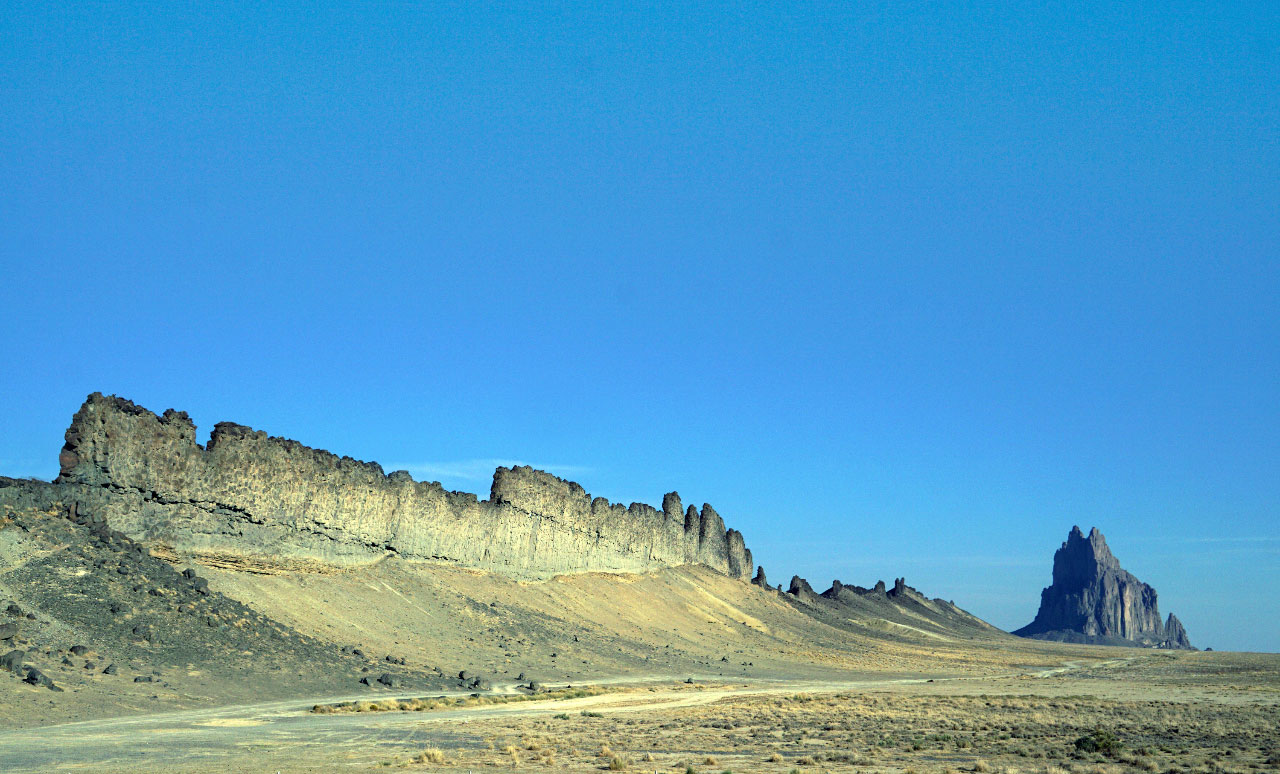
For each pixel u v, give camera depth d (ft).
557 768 133.08
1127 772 131.95
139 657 201.67
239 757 137.28
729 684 345.10
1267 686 364.79
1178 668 536.01
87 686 180.55
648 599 520.01
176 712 180.45
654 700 261.65
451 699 232.73
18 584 202.18
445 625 321.32
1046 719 211.20
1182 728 194.90
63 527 223.71
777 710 230.07
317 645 251.80
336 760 137.18
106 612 208.23
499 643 329.93
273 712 192.03
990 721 207.62
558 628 382.22
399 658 270.46
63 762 126.72
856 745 163.43
